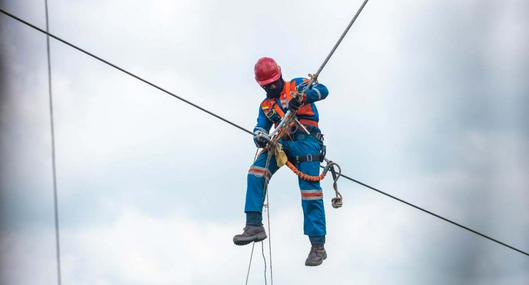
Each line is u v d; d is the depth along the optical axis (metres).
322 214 12.46
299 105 11.95
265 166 12.26
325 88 12.10
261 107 12.34
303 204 12.45
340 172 12.59
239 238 12.23
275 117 12.23
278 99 12.23
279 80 12.17
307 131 12.23
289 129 12.23
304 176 12.26
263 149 12.35
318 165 12.44
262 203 12.30
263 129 12.23
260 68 12.13
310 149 12.30
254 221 12.26
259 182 12.26
